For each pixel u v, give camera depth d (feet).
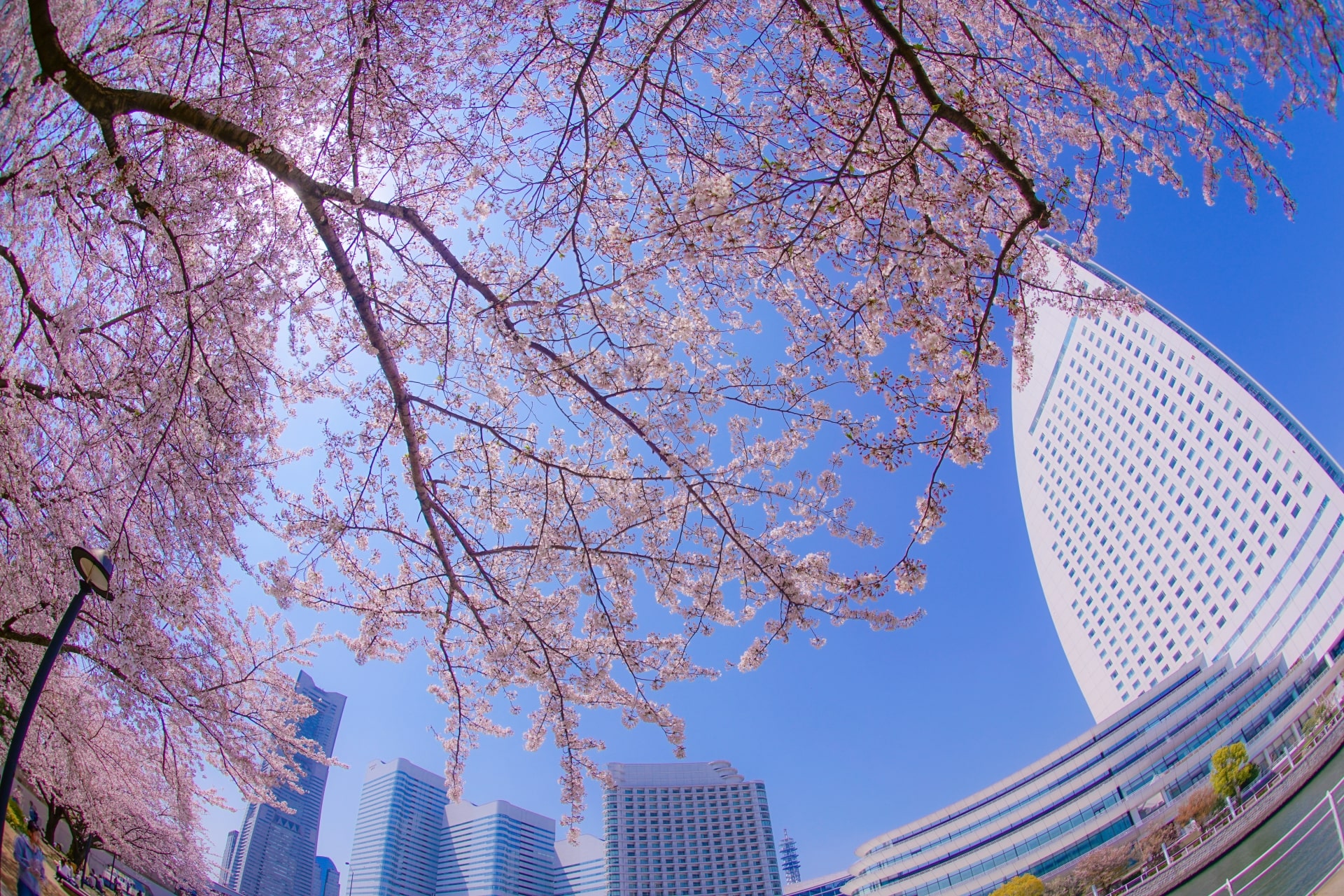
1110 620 304.30
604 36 17.81
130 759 41.22
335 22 17.31
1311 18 10.69
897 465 15.19
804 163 17.20
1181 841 134.82
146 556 24.76
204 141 18.93
